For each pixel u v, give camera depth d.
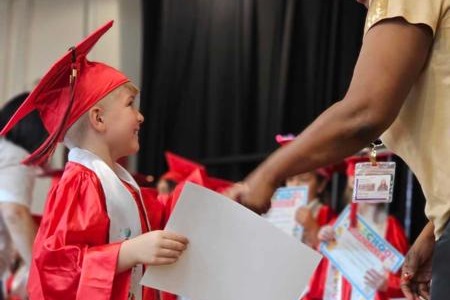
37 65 5.24
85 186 1.35
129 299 1.31
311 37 3.78
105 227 1.32
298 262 1.15
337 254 2.42
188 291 1.17
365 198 1.17
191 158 4.40
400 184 3.15
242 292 1.15
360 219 2.43
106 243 1.33
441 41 0.96
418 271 1.37
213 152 4.28
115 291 1.26
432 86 0.97
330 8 3.72
